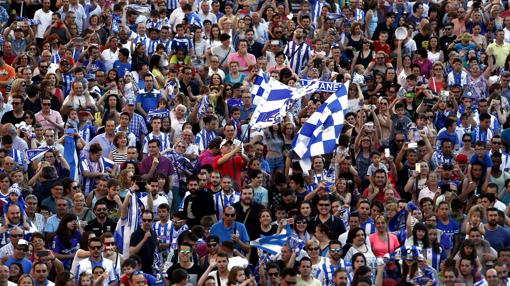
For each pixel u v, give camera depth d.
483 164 77.38
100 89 83.56
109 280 64.56
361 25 94.75
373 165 75.94
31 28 90.75
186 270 65.38
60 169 73.62
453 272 66.44
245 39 89.31
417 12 97.62
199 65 88.50
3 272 62.22
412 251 66.00
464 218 72.50
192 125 80.69
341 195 73.38
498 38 92.62
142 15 93.31
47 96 79.44
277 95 75.19
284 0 96.81
